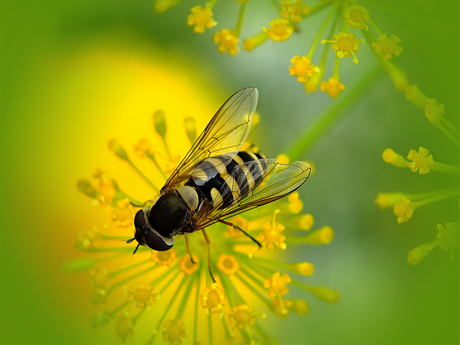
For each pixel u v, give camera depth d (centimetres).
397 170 13
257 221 12
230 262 12
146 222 12
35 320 13
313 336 13
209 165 12
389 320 13
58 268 13
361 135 14
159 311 13
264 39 13
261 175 12
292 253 13
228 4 14
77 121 14
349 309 13
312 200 13
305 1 14
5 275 13
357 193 13
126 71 14
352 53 12
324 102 14
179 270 12
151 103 14
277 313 12
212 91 14
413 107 13
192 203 12
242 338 12
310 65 12
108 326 13
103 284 12
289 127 14
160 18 14
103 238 12
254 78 14
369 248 13
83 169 13
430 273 13
